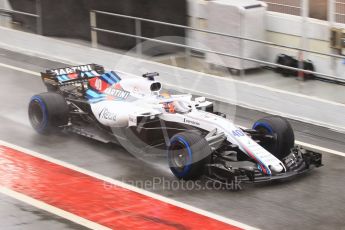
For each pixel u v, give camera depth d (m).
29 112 17.28
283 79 21.95
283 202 13.86
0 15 26.27
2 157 15.77
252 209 13.48
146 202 13.66
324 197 14.20
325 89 20.58
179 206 13.51
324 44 21.59
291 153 15.30
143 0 23.52
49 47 25.11
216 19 22.97
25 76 22.47
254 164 14.62
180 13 23.95
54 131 17.08
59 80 17.73
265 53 23.19
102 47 24.44
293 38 22.34
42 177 14.75
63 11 24.73
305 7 20.34
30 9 25.61
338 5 21.11
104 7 24.12
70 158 15.89
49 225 12.52
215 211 13.33
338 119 18.98
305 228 12.77
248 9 22.33
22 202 13.47
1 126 17.78
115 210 13.25
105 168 15.39
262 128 15.58
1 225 12.48
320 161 15.45
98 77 17.23
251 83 20.89
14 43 26.03
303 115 19.72
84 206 13.39
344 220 13.16
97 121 16.61
